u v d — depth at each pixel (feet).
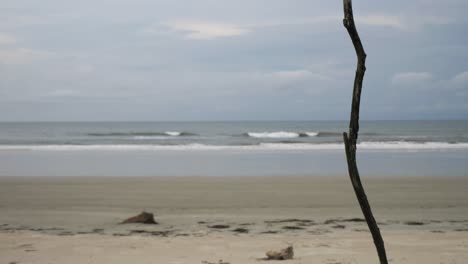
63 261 25.05
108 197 52.49
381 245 16.28
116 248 28.32
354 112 15.78
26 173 80.38
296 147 141.38
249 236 32.60
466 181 66.39
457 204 47.85
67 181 65.98
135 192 56.13
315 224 37.81
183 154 118.21
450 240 31.12
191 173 80.89
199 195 54.03
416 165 92.73
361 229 35.60
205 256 26.23
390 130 283.18
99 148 138.21
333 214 42.45
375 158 107.45
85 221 38.91
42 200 50.24
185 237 31.99
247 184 63.52
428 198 51.65
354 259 25.64
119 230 35.04
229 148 137.90
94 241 30.40
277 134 209.36
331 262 24.95
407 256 26.35
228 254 26.78
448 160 102.47
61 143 163.22
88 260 25.25
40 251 27.45
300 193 55.42
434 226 36.94
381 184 63.36
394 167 89.30
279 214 42.37
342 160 102.63
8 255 26.40
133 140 177.58
